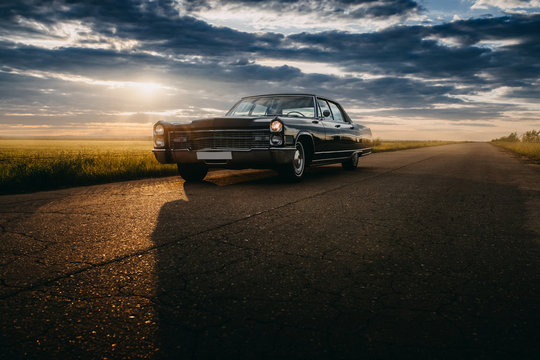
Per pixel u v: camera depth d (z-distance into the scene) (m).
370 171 8.98
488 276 2.22
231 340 1.53
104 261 2.46
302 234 3.12
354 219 3.69
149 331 1.60
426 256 2.58
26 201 4.67
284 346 1.49
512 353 1.44
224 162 5.87
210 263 2.42
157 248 2.73
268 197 4.95
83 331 1.61
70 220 3.62
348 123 8.63
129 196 5.04
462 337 1.55
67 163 7.51
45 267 2.35
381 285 2.08
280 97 7.21
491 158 16.30
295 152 6.30
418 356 1.42
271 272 2.27
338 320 1.69
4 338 1.55
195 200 4.72
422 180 7.08
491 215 3.95
